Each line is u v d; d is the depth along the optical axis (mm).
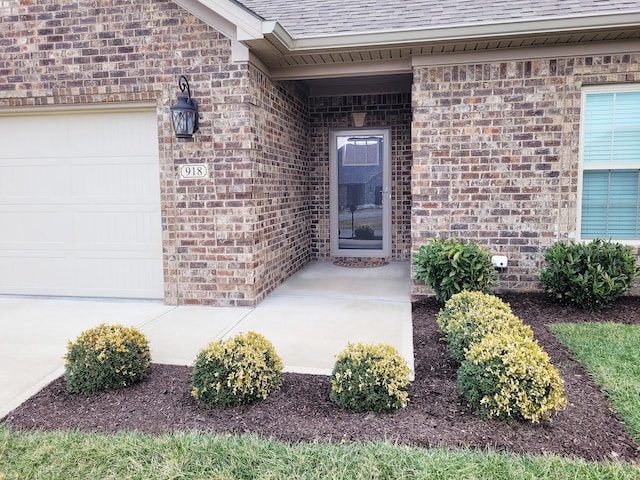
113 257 6309
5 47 6020
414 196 5980
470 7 6035
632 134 5672
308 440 2678
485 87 5719
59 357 4164
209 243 5871
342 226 9031
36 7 5898
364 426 2826
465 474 2332
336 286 6895
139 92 5812
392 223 8828
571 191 5695
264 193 6227
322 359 4047
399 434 2727
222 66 5609
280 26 5250
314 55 5855
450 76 5777
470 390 2975
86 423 2928
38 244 6465
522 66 5633
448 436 2689
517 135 5719
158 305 5992
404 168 8672
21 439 2729
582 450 2545
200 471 2404
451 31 5242
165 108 5785
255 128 5840
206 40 5613
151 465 2453
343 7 6680
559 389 2777
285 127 7215
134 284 6301
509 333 3414
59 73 5945
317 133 8828
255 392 3137
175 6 5641
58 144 6273
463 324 3820
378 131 8719
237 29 5258
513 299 5656
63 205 6348
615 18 4938
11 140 6363
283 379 3518
